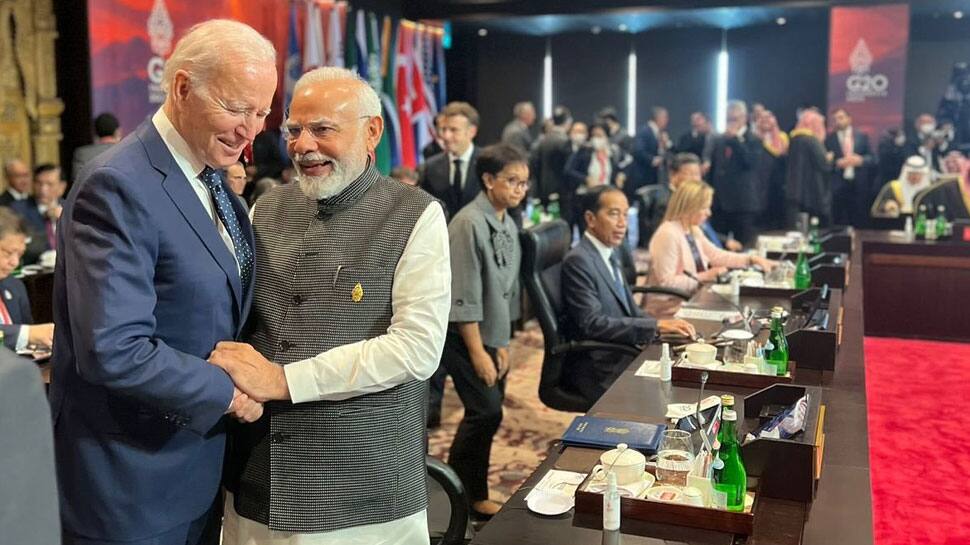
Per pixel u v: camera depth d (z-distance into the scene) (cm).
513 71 1276
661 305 720
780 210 995
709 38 1205
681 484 174
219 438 169
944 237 626
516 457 397
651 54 1231
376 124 180
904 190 802
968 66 1079
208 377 151
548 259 344
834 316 317
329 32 891
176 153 158
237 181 418
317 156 172
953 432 421
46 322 491
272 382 161
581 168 971
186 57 150
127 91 677
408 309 170
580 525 164
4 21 616
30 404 75
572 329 341
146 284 148
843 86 923
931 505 336
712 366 263
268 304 177
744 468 175
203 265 157
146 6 686
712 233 558
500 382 332
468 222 304
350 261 174
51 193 559
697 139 1076
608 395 247
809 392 210
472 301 302
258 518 173
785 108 1188
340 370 164
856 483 184
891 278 616
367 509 173
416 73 1059
